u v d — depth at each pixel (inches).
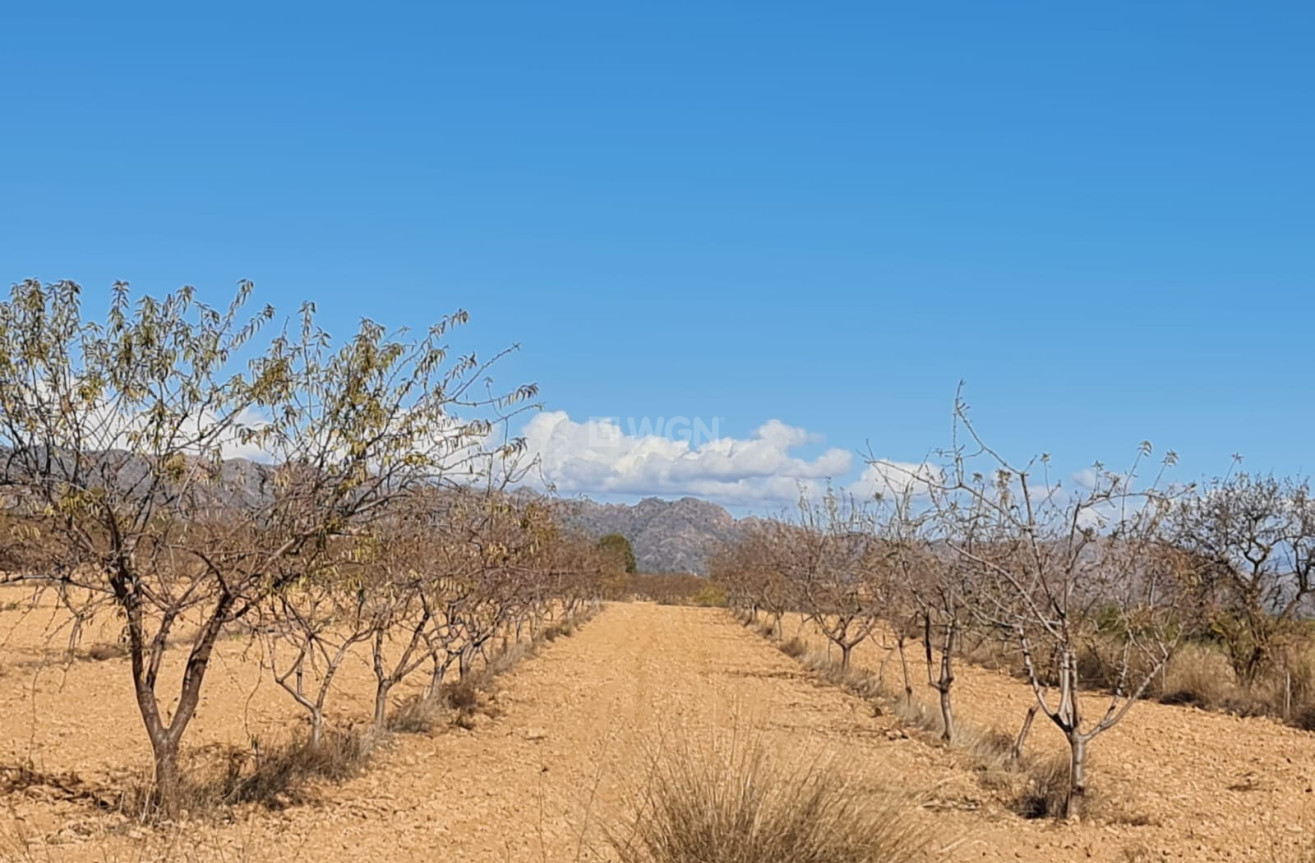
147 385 386.9
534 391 444.1
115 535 389.4
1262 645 836.0
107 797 430.0
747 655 1205.7
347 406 407.8
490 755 568.1
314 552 409.7
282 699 747.4
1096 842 410.0
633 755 546.0
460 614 733.3
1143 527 475.8
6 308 374.0
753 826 290.5
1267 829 434.6
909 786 414.3
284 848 369.1
